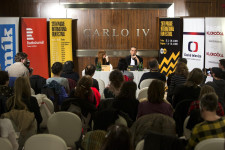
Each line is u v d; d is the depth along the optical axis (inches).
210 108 114.5
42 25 347.9
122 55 368.8
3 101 160.4
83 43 367.9
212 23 314.3
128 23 364.8
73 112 162.6
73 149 170.2
